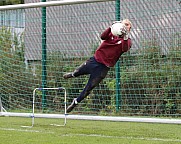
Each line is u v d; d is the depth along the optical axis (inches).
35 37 1542.8
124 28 908.6
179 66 1264.8
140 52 1316.4
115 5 1391.5
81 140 892.6
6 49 1485.0
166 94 1283.2
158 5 1373.0
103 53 935.7
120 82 1331.2
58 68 1448.1
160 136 970.1
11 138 911.0
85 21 1518.2
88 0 1123.9
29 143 846.5
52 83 1448.1
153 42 1312.7
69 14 1545.3
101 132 1027.9
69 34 1517.0
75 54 1449.3
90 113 1375.5
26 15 1562.5
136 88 1315.2
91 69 941.2
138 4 1402.6
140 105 1295.5
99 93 1365.7
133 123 1242.0
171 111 1284.4
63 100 1424.7
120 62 1328.7
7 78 1480.1
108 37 932.0
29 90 1477.6
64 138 918.4
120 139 913.5
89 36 1480.1
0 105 1427.2
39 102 1453.0
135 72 1315.2
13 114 1343.5
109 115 1339.8
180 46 1267.2
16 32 1530.5
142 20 1381.6
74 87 1416.1
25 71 1488.7
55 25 1542.8
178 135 987.9
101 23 1473.9
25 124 1187.3
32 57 1521.9
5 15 1517.0
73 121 1289.4
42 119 1339.8
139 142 869.8
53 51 1467.8
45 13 1502.2
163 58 1285.7
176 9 1349.7
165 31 1312.7
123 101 1333.7
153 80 1295.5
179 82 1267.2
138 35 1350.9
